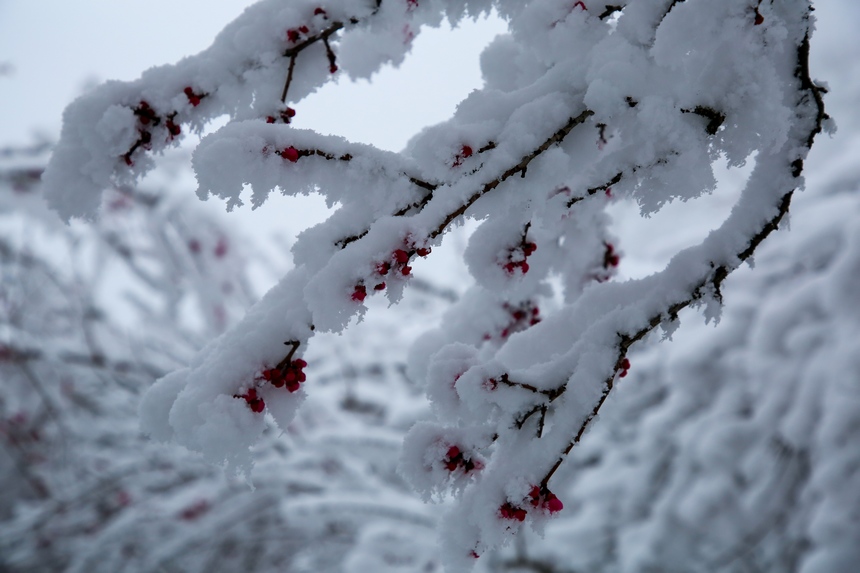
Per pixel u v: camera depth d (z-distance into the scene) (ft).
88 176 3.35
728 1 3.13
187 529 9.05
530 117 3.25
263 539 9.47
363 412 9.73
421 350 3.91
